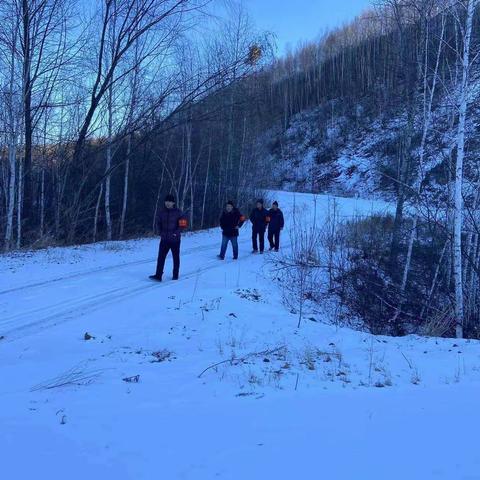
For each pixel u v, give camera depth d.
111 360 6.37
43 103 21.27
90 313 8.58
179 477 3.27
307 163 60.88
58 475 3.29
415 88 14.70
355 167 52.50
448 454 3.59
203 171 31.12
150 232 23.39
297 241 16.95
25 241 19.22
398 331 12.26
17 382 5.44
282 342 7.77
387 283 13.86
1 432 4.00
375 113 57.75
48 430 4.07
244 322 8.76
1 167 22.56
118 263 13.42
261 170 35.38
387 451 3.67
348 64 73.12
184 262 14.03
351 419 4.44
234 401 4.99
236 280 11.95
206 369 6.10
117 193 27.77
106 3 19.72
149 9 19.80
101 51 20.39
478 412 4.55
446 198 13.54
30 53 18.38
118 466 3.44
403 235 15.95
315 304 12.30
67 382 5.44
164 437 3.97
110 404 4.78
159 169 29.58
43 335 7.33
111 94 21.72
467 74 10.72
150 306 9.16
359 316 12.55
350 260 14.82
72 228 19.77
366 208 27.62
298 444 3.83
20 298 9.40
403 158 15.41
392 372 6.45
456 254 10.73
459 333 10.66
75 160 21.31
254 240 16.22
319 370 6.41
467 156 14.24
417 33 14.78
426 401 5.00
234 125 30.70
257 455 3.62
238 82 22.73
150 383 5.53
